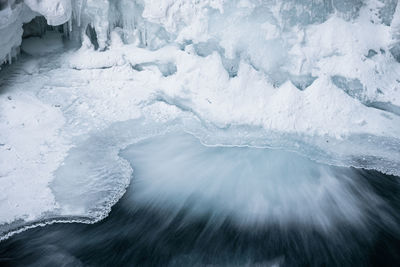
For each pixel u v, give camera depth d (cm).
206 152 943
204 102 1059
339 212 800
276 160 931
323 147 969
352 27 1103
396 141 982
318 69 1088
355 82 1072
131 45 1206
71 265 647
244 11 1020
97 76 1123
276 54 1081
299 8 1055
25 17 967
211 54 1078
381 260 700
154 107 1055
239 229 747
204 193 827
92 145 888
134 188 815
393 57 1141
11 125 879
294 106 1031
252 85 1069
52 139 879
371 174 898
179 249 699
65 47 1194
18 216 686
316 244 725
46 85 1050
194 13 1045
